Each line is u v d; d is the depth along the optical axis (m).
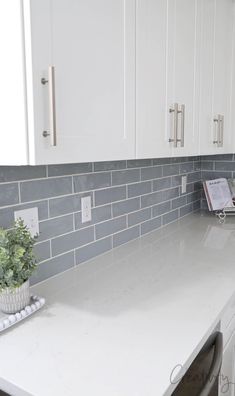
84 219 1.43
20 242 0.98
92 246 1.49
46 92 0.77
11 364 0.78
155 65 1.17
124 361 0.78
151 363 0.78
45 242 1.25
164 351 0.82
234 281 1.24
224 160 2.46
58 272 1.32
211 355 0.99
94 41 0.90
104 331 0.91
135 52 1.06
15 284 0.95
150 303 1.08
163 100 1.24
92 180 1.46
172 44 1.27
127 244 1.72
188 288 1.18
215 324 0.99
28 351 0.83
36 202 1.20
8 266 0.94
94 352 0.82
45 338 0.88
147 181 1.87
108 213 1.58
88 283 1.24
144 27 1.09
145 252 1.59
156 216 2.00
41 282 1.25
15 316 0.95
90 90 0.90
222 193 2.38
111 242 1.62
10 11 0.74
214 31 1.64
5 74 0.77
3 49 0.76
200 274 1.31
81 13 0.85
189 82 1.43
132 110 1.07
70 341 0.87
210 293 1.14
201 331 0.91
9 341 0.87
